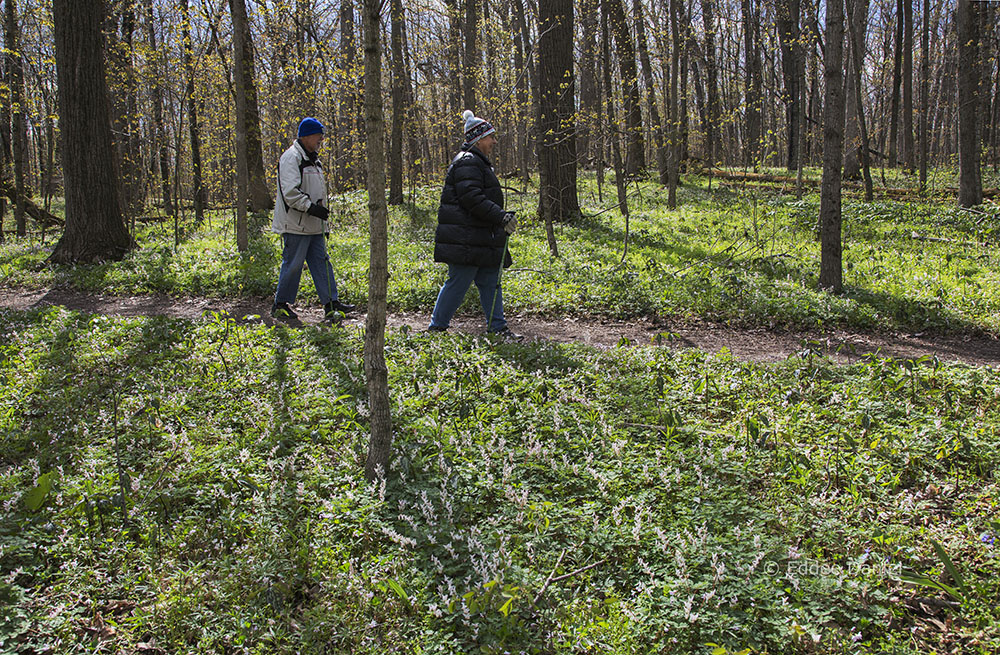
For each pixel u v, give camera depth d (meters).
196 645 2.85
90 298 10.00
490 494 3.95
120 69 16.33
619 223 15.52
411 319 8.36
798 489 3.99
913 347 7.27
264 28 16.12
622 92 18.34
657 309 8.59
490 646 2.74
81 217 12.46
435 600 3.04
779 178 23.69
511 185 23.16
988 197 18.61
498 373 5.65
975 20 21.66
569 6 14.89
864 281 9.77
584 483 4.03
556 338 7.60
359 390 5.31
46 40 20.11
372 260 3.86
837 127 8.88
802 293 8.92
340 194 21.91
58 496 3.75
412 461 4.16
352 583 3.09
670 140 18.27
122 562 3.36
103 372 5.91
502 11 20.77
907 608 3.08
